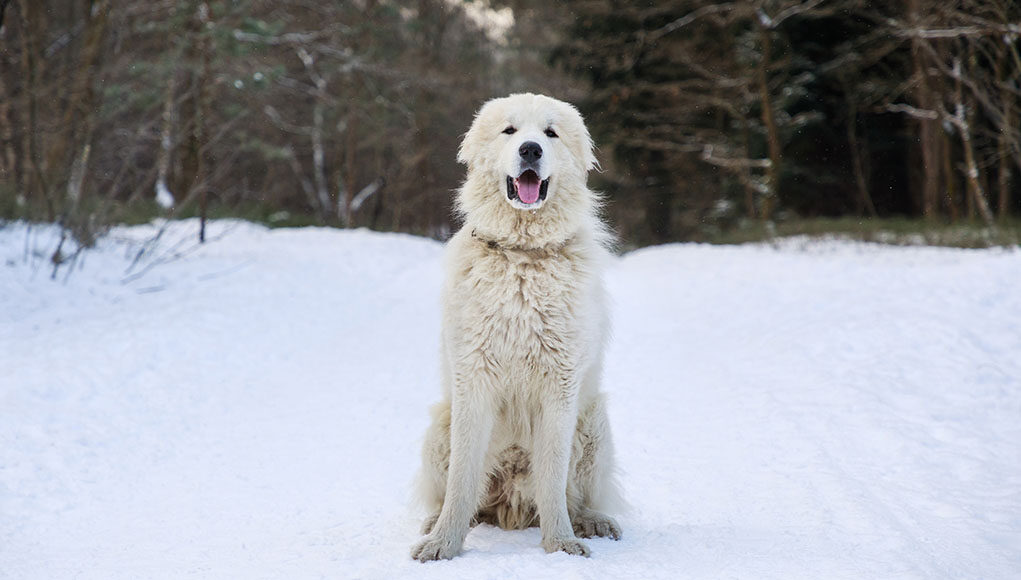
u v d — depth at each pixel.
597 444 4.68
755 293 13.19
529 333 4.20
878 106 27.23
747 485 5.38
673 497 5.25
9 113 16.94
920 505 4.87
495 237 4.36
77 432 6.82
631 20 32.22
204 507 5.39
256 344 10.34
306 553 4.32
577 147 4.68
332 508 5.31
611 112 33.38
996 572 3.74
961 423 6.66
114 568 4.18
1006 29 19.25
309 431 7.34
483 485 4.45
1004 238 17.27
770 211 28.31
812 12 27.25
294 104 31.14
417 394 8.66
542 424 4.32
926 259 15.22
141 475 6.12
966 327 9.38
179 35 20.33
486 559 4.03
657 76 33.41
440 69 34.94
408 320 12.56
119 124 18.38
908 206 31.38
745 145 30.34
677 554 4.10
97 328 9.80
